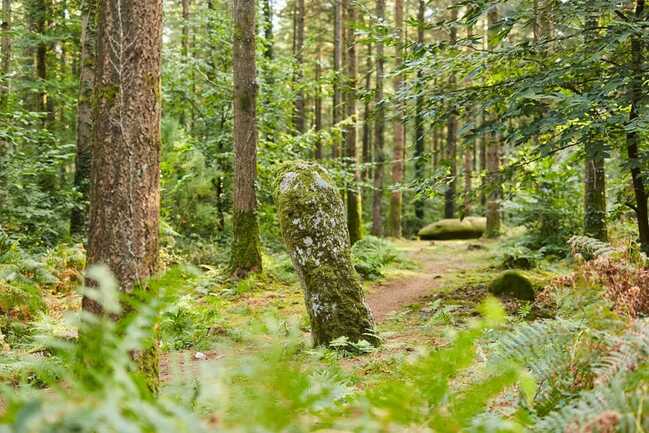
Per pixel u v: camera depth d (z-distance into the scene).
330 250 7.06
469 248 19.03
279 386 1.45
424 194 10.00
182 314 7.42
